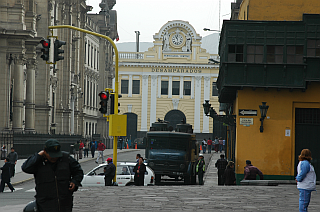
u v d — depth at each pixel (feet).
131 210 51.85
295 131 104.78
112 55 360.48
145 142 125.18
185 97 366.63
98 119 333.21
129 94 366.22
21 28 172.76
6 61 171.12
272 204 57.57
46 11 203.62
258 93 104.78
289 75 102.32
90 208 53.62
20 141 151.43
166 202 58.95
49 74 209.15
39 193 32.63
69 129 243.60
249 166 89.97
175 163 121.90
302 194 48.06
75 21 262.26
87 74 299.17
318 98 103.71
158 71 366.84
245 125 104.58
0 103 168.96
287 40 102.78
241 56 103.60
